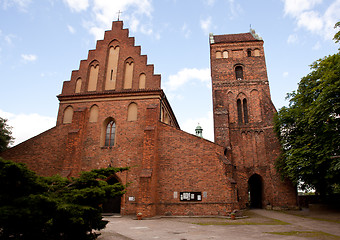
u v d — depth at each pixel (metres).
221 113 34.00
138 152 25.58
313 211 27.14
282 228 16.20
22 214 7.66
